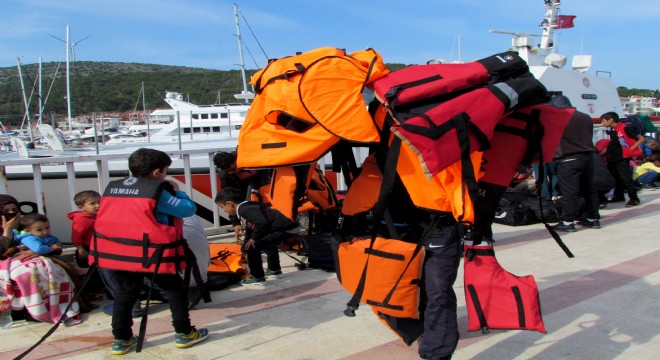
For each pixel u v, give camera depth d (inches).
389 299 113.0
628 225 294.4
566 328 148.9
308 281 204.8
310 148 114.0
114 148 350.0
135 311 170.4
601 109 493.4
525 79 111.4
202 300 183.6
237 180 206.8
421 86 106.9
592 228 288.7
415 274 112.1
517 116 124.2
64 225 266.2
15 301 163.0
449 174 106.3
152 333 155.0
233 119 585.0
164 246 133.0
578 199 278.4
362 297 116.3
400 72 114.0
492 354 133.7
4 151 377.7
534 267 212.5
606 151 361.7
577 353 132.6
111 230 134.4
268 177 183.8
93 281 185.8
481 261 115.9
